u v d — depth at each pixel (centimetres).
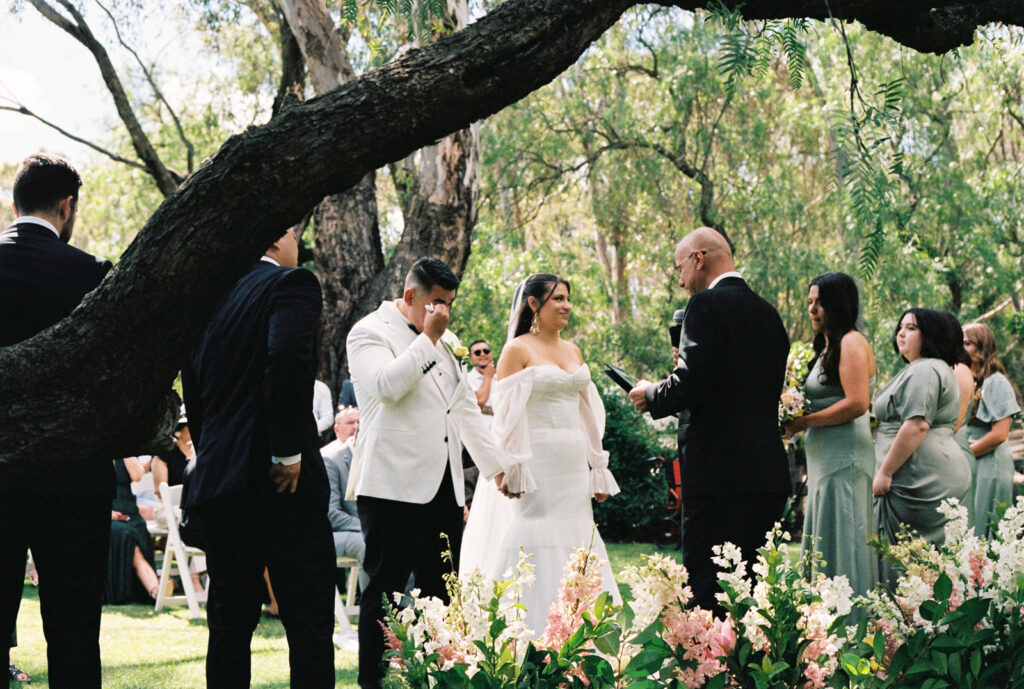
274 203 220
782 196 1797
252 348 360
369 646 424
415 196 1098
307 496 358
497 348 1594
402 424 437
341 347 1154
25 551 329
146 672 504
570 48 231
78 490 318
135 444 247
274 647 573
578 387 484
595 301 1998
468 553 506
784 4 254
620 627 239
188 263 221
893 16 266
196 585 781
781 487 409
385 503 432
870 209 229
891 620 254
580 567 251
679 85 1702
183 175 1372
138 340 229
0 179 1631
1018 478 693
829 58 1402
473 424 458
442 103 222
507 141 1745
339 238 1169
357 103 219
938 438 517
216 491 354
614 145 1828
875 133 234
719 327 412
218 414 365
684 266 448
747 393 413
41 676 481
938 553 274
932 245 1566
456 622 239
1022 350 1766
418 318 458
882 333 1447
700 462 413
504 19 226
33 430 230
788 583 234
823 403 491
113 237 1972
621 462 1261
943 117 1461
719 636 234
